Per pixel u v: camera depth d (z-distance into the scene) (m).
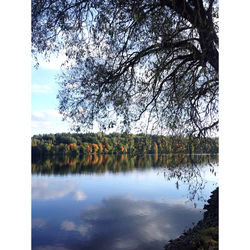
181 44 4.68
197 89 5.45
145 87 5.31
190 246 5.77
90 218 13.16
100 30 4.64
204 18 4.35
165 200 16.55
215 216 7.51
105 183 24.08
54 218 13.22
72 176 29.34
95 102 5.27
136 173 31.17
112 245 9.41
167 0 4.39
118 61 5.46
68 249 9.12
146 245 9.22
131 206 15.40
